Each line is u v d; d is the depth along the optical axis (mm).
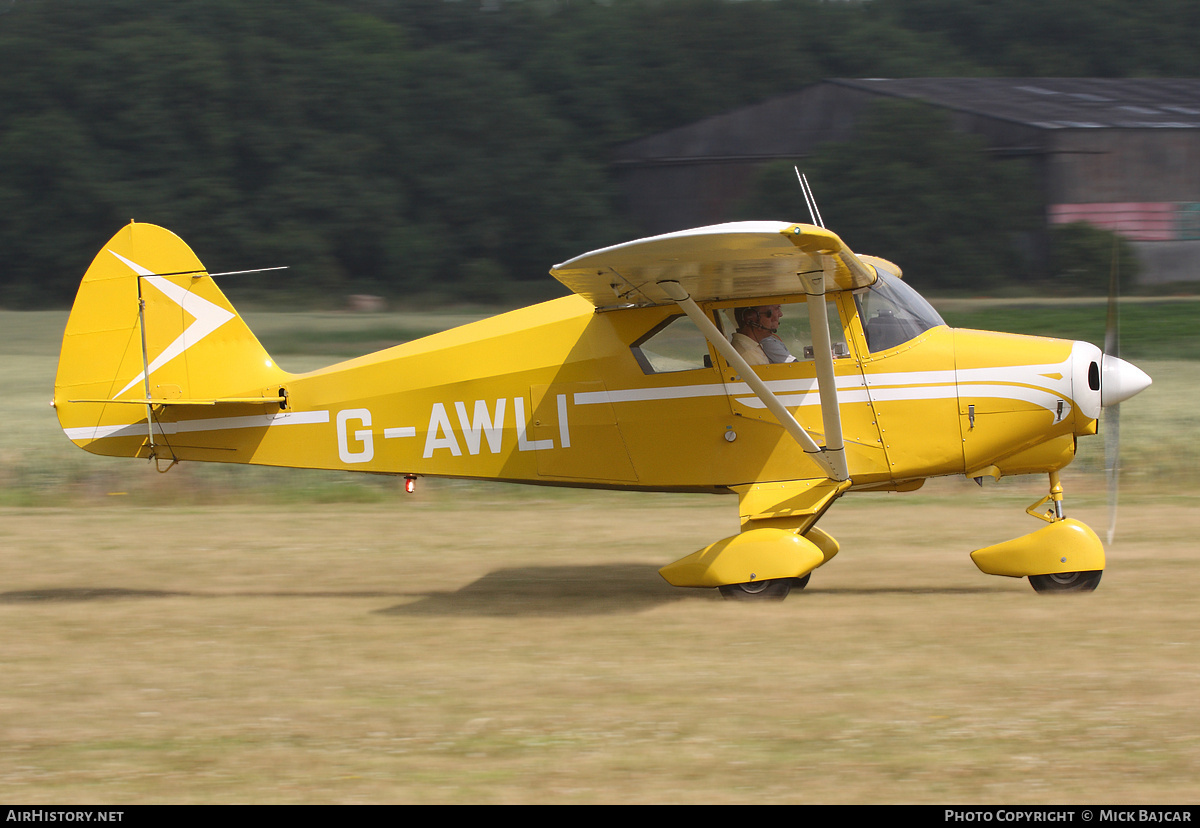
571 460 22531
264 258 145750
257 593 24594
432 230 147875
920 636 19062
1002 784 13016
